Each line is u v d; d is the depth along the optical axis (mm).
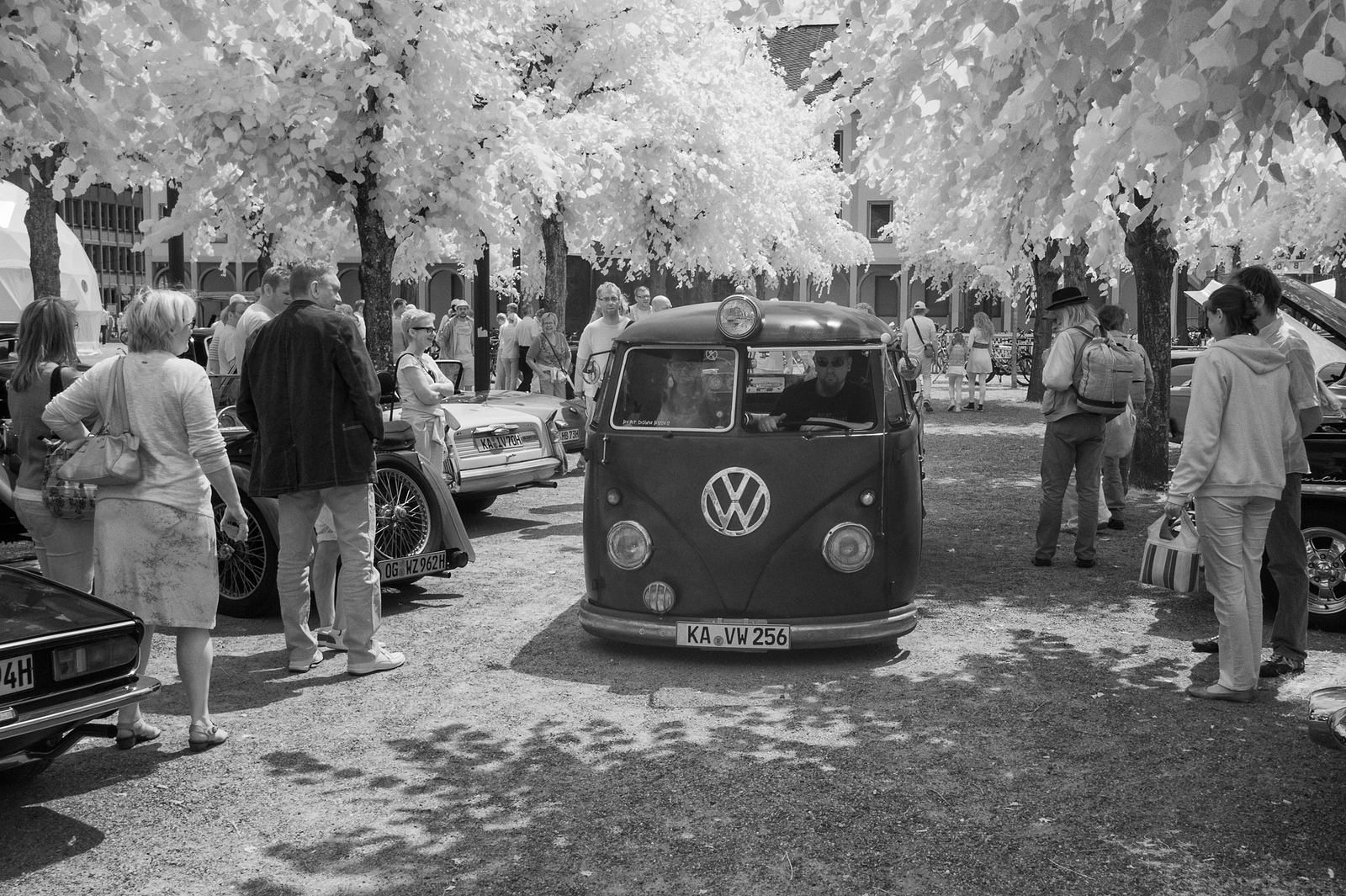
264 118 11062
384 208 12172
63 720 4191
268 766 5027
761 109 28141
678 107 21047
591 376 11062
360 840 4277
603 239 25453
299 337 6137
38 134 7449
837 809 4527
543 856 4133
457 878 3969
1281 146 6422
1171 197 5305
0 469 7293
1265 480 5629
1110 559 9289
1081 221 5910
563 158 14922
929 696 5934
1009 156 6484
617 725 5512
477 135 12602
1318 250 20656
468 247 14445
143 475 5023
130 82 7914
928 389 24812
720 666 6473
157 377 5027
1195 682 6094
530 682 6199
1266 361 5594
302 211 12281
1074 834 4289
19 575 4793
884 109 6945
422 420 9828
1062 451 8938
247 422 6359
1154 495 12430
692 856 4125
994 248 9219
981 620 7449
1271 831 4305
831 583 6367
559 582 8633
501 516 11602
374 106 11867
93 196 61406
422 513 8102
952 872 3992
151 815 4520
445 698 5945
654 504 6445
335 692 6062
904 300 50938
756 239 27500
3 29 6750
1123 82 5066
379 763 5055
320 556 6906
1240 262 17734
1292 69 4598
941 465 15383
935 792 4691
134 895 3869
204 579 5113
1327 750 5133
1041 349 26812
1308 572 7195
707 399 6562
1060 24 5141
